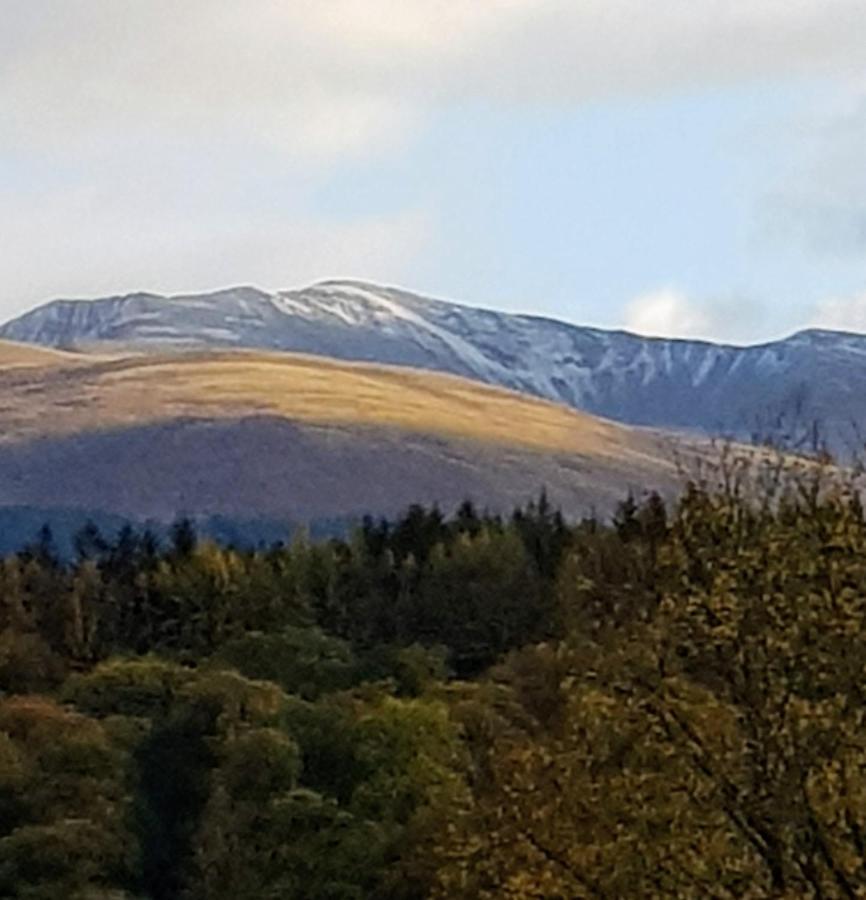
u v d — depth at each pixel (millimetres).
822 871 28766
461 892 31484
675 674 29750
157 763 94125
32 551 178125
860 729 28859
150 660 112750
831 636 29125
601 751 30344
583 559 51000
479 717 84625
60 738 91625
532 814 30312
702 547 30781
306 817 83062
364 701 97250
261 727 90688
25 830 85375
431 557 148500
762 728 29094
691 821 29391
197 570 147625
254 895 82000
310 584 148375
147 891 88188
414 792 82688
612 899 29625
